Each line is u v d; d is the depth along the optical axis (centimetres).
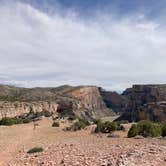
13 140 4128
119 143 3306
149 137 4044
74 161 2133
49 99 18962
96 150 2712
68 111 17450
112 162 1831
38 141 4044
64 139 4194
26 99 18162
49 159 2348
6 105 14438
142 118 13288
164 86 16825
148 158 1853
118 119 16288
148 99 16300
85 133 5297
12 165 2214
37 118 12006
